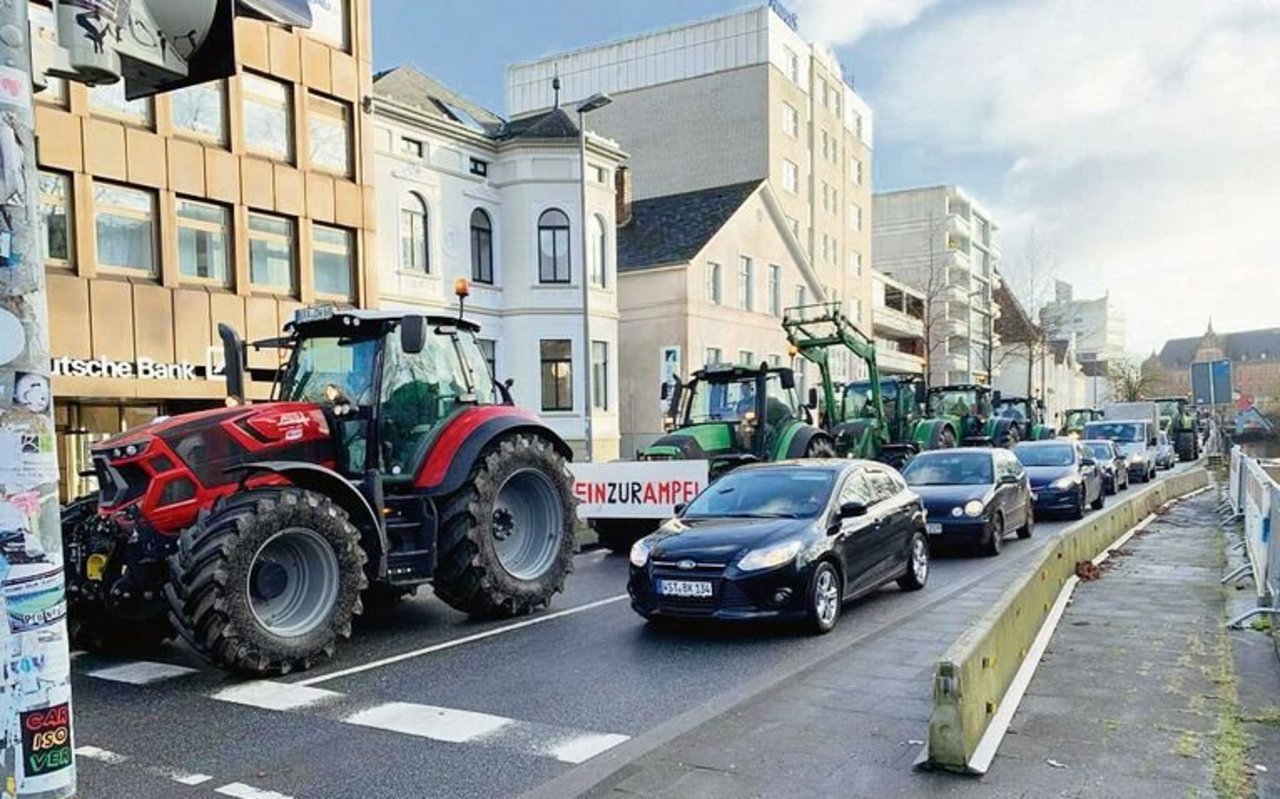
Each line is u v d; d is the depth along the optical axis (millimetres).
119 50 3730
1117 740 4758
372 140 21828
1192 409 47781
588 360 23812
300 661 7117
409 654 7688
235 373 9195
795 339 21406
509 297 26234
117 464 7227
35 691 3432
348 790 4797
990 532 12617
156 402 17797
